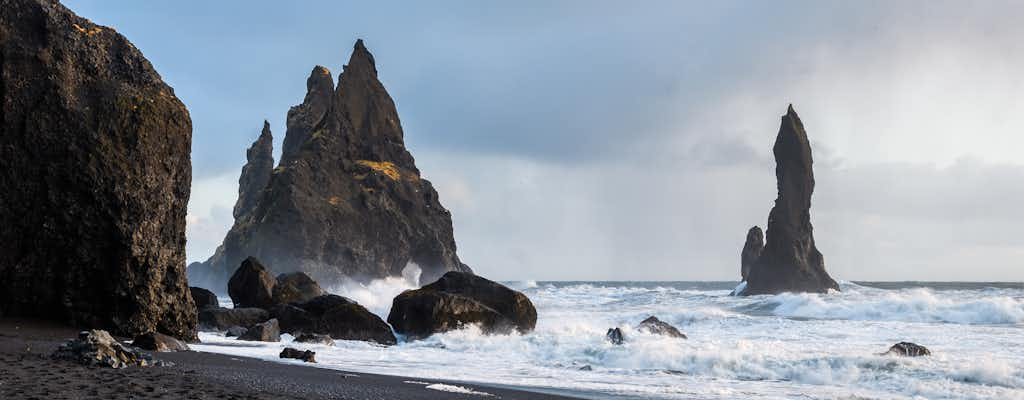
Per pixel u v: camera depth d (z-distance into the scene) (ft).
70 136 82.28
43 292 82.43
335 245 458.09
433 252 511.81
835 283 339.57
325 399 42.55
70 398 35.24
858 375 61.26
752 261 407.64
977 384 56.80
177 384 43.88
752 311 174.19
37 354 55.83
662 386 57.72
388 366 70.95
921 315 141.90
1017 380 56.34
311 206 455.63
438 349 93.25
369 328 109.70
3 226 80.59
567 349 83.15
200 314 115.55
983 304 138.62
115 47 90.84
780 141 346.74
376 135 559.38
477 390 51.62
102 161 82.74
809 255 339.77
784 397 52.39
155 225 86.74
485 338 100.01
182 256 91.35
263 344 93.61
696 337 108.99
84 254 82.84
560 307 208.44
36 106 81.97
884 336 104.99
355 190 498.28
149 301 85.56
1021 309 133.28
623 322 142.51
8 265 81.05
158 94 90.12
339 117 536.83
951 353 78.95
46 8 85.20
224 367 58.03
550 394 51.39
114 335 82.84
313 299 119.85
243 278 139.03
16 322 79.71
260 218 476.54
